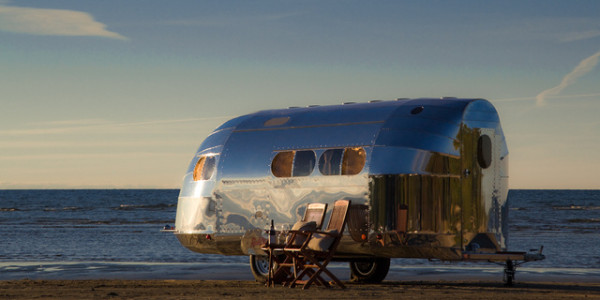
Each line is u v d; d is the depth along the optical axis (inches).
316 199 664.4
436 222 624.1
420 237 619.5
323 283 639.1
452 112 645.9
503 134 676.7
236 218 725.9
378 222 625.0
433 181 625.9
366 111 679.7
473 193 647.8
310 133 692.1
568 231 2185.0
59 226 2524.6
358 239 641.0
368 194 631.2
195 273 991.6
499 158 669.3
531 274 962.7
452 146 636.7
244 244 719.1
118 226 2532.0
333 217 641.6
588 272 991.6
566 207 4254.4
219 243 740.7
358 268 775.1
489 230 658.2
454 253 633.0
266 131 730.8
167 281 808.9
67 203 5285.4
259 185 709.9
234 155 739.4
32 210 4136.3
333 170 658.2
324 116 702.5
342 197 647.8
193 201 768.9
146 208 4443.9
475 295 551.2
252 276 946.7
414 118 645.9
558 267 1085.8
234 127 762.8
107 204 5206.7
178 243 1690.5
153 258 1277.1
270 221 697.6
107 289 636.1
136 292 583.5
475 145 650.8
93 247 1566.2
